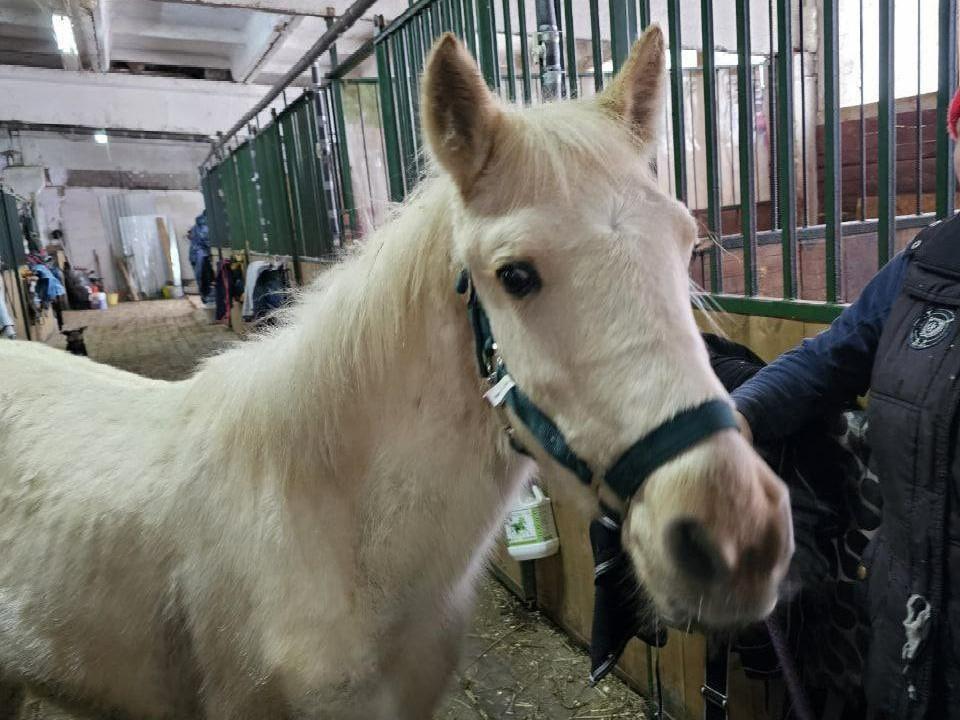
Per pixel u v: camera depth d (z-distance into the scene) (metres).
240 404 1.00
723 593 0.64
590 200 0.71
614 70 1.70
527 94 1.75
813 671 1.10
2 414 1.33
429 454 0.92
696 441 0.64
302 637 0.90
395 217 0.99
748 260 1.44
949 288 0.83
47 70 9.80
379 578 0.95
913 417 0.82
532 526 2.06
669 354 0.66
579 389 0.71
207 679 1.02
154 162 15.43
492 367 0.83
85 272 14.45
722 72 4.68
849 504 1.04
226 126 10.92
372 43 3.14
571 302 0.69
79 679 1.14
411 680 1.04
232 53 10.59
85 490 1.12
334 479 0.94
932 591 0.81
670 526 0.64
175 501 1.02
